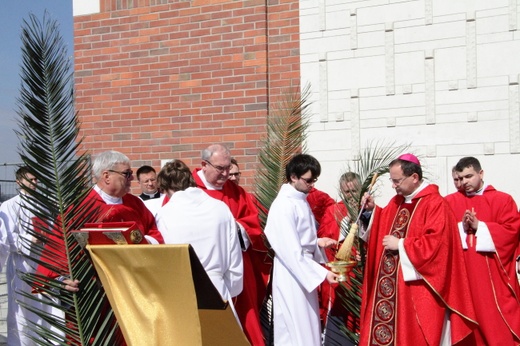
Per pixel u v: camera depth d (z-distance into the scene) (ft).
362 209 26.09
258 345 25.64
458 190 31.81
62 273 22.43
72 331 22.48
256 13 38.22
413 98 35.53
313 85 37.40
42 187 22.30
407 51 35.68
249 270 27.07
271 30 38.19
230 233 23.57
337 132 36.99
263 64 38.01
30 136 22.12
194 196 23.31
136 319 19.10
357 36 36.58
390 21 35.99
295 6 37.76
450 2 34.83
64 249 22.44
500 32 33.86
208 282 19.63
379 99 36.19
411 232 24.76
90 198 23.85
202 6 39.37
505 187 33.68
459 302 23.98
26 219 29.53
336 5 37.01
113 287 19.47
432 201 24.66
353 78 36.73
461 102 34.58
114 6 41.50
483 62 34.19
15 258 30.09
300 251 25.36
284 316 25.88
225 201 27.22
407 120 35.63
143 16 40.83
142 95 40.86
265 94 37.83
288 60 37.91
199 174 28.07
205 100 39.27
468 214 29.76
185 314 18.84
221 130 38.81
